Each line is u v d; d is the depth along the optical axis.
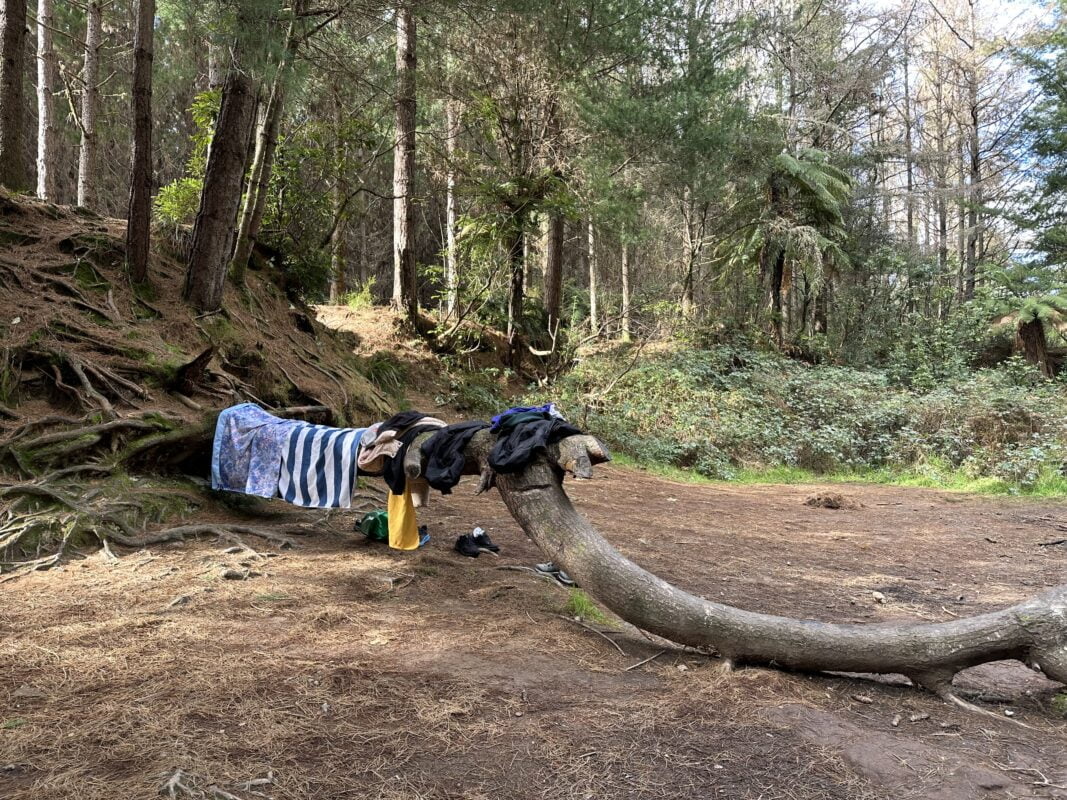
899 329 21.94
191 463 6.00
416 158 16.64
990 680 3.72
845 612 4.90
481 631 3.65
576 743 2.55
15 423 5.41
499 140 15.46
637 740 2.61
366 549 5.14
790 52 23.12
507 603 4.19
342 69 9.88
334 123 12.70
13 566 4.11
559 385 15.35
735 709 2.92
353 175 13.36
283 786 2.14
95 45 15.04
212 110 10.53
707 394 15.49
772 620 3.38
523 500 3.82
